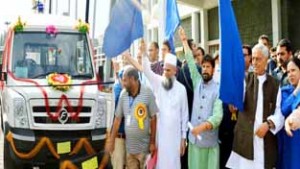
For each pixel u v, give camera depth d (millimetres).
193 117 5777
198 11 15031
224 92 4855
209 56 5770
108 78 7598
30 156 6629
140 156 5820
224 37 4867
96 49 8219
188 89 6074
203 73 5715
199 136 5602
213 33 14164
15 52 7516
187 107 5832
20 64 7438
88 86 7152
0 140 8906
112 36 5746
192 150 5734
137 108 5746
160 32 7422
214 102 5594
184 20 16484
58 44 7715
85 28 7914
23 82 7102
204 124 5395
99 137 6895
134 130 5754
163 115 5789
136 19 5777
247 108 4879
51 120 6742
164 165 5762
